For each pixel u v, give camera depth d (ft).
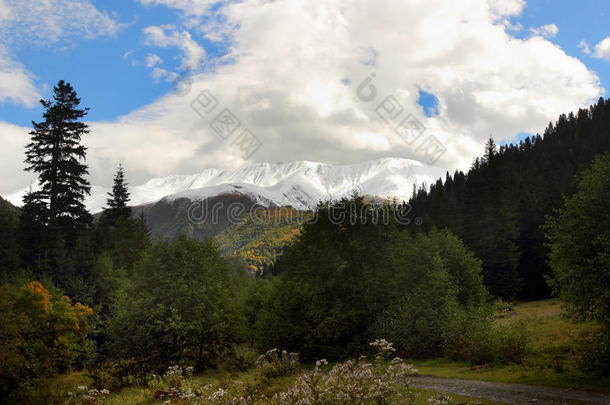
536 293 245.04
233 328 113.29
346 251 115.55
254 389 49.26
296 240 129.08
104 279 167.22
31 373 90.33
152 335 103.30
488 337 69.36
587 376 48.14
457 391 46.78
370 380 31.22
